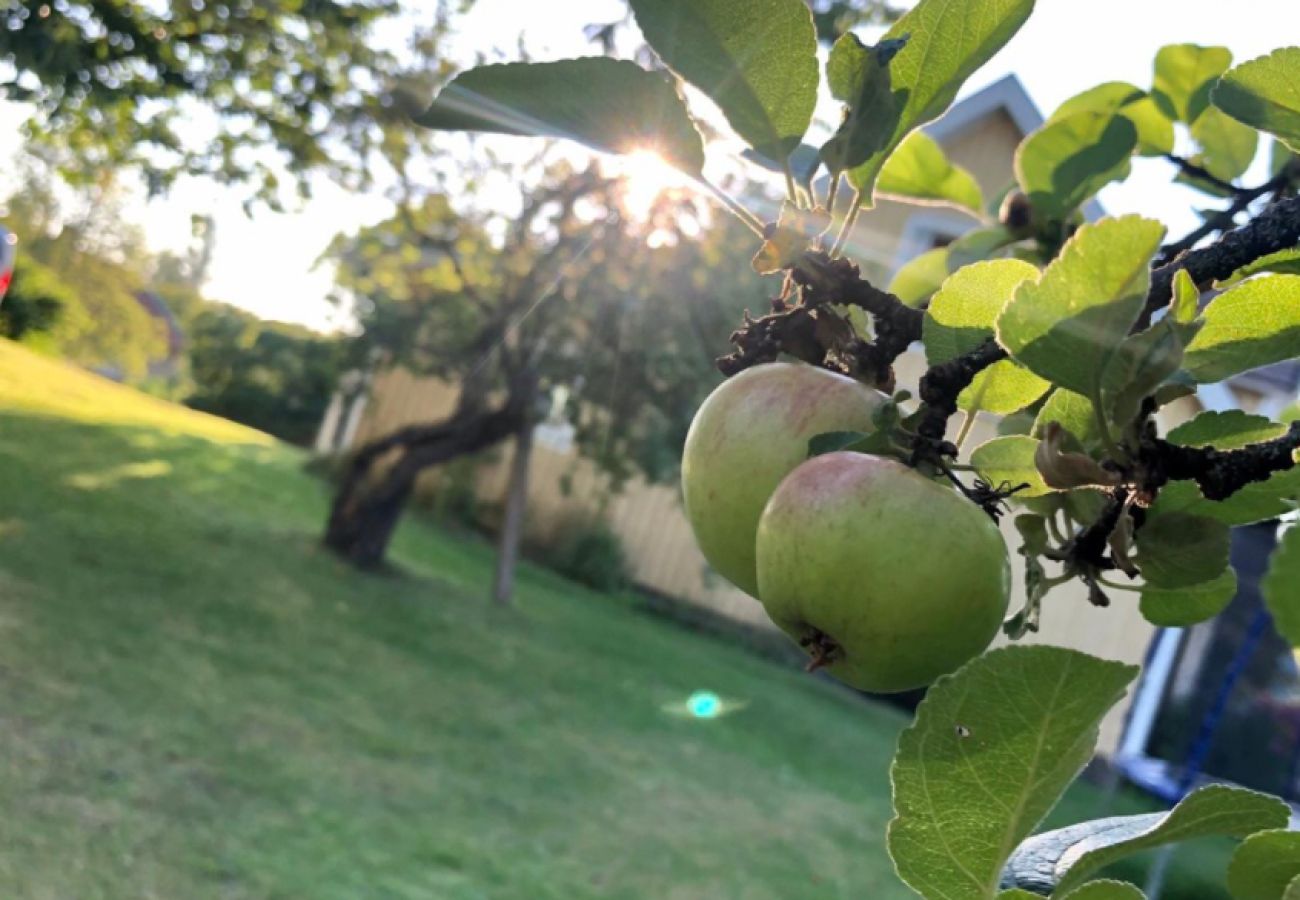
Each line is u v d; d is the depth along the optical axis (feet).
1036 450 2.65
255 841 17.06
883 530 2.84
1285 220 2.77
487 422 40.42
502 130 3.20
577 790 23.45
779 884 20.79
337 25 30.91
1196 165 6.02
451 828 19.60
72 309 105.50
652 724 30.48
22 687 20.51
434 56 33.53
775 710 36.45
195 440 62.23
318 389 68.85
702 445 3.43
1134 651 38.37
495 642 34.73
